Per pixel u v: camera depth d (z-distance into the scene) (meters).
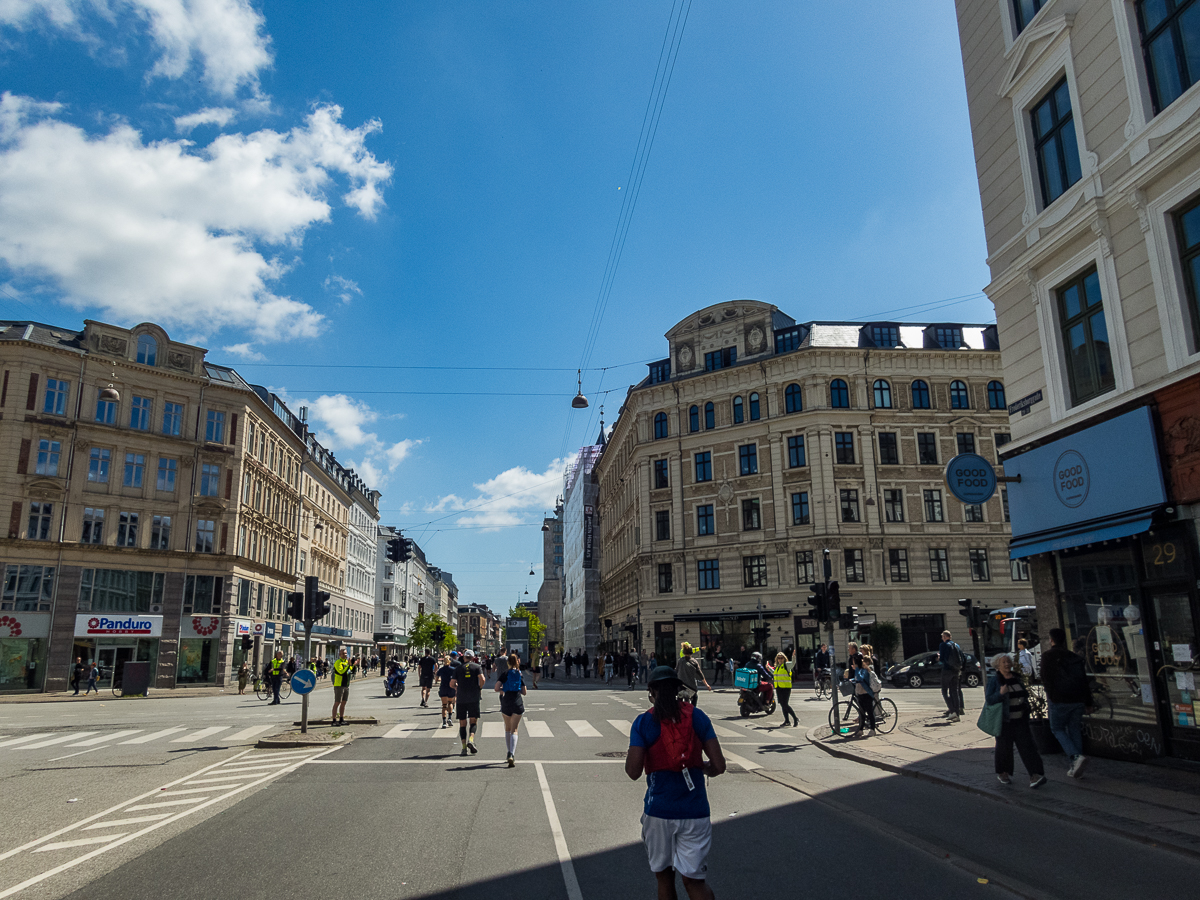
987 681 10.40
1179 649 10.70
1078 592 12.69
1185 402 10.60
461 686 14.36
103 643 39.53
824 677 28.53
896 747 14.09
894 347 42.44
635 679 38.16
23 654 37.22
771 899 5.99
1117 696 11.77
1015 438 14.49
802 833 8.09
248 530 46.56
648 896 6.08
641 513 46.94
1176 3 10.91
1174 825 7.80
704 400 45.84
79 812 9.26
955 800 9.72
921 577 40.25
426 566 129.62
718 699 28.23
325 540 65.25
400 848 7.46
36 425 38.34
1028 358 14.16
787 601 40.59
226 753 14.52
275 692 29.69
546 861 7.03
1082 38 12.59
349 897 6.05
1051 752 12.31
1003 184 14.84
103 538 39.84
